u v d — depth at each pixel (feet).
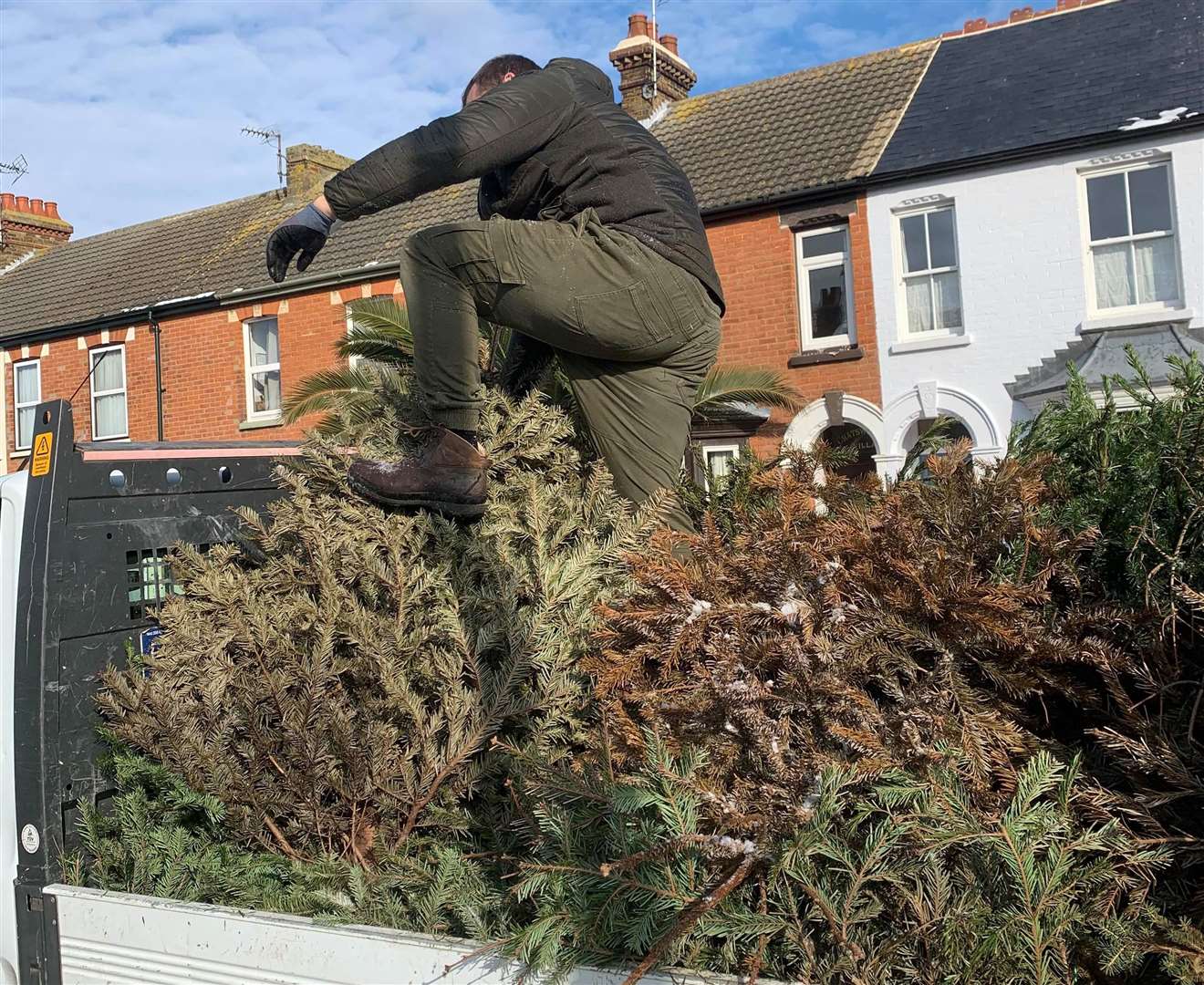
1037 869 4.92
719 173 47.16
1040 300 40.14
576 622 7.06
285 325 56.54
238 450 9.69
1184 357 37.11
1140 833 5.41
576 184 8.50
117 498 8.42
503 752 6.80
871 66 50.37
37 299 67.87
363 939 6.19
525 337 9.46
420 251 8.14
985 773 5.44
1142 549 6.30
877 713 5.67
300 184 64.49
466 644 6.97
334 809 7.14
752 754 5.86
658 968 5.44
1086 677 6.15
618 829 5.66
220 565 8.29
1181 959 4.65
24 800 7.68
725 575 6.39
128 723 7.68
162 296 61.00
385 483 7.82
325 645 7.10
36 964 7.54
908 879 5.26
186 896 7.11
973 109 43.78
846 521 6.46
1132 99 39.81
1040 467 6.40
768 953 5.42
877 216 42.96
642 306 8.19
